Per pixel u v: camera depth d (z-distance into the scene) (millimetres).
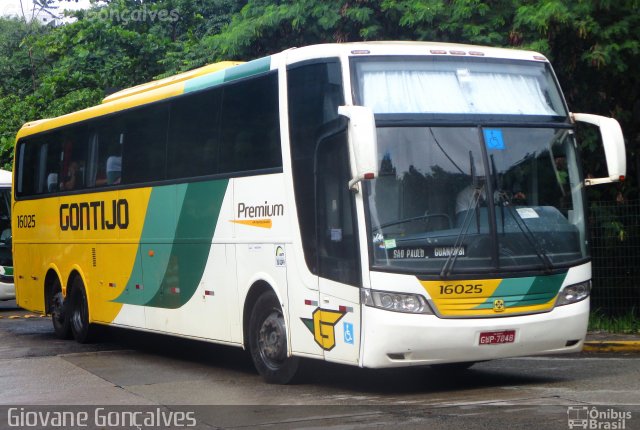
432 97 10016
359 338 9555
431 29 16391
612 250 15984
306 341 10391
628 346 13727
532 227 9945
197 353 14641
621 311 15922
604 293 16000
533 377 11203
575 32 15250
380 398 9859
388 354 9406
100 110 15328
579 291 10148
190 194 12703
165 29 28812
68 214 16234
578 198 10375
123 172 14469
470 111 10070
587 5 15000
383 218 9516
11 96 30406
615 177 10281
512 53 10602
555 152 10336
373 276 9414
